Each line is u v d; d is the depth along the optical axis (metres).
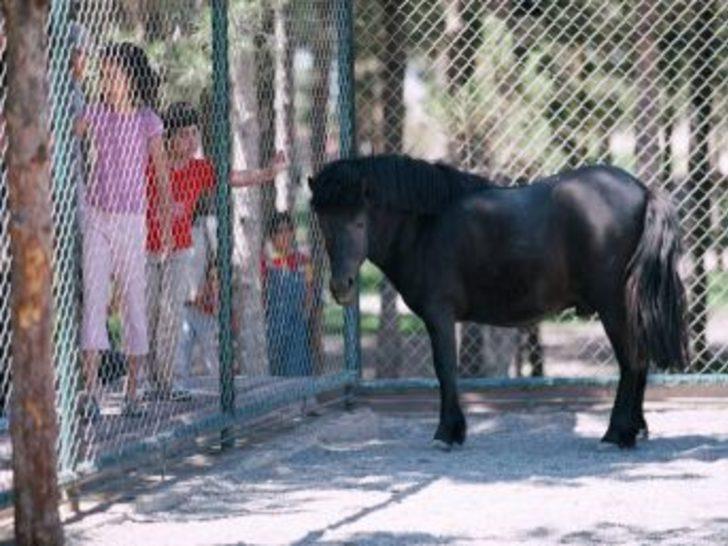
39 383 8.36
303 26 16.47
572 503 11.09
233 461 12.64
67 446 10.38
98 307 11.78
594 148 17.95
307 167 17.98
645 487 11.68
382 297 19.00
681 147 19.02
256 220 16.05
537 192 13.47
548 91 17.80
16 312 8.30
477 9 17.97
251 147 16.17
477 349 19.03
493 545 9.75
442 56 17.62
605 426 14.83
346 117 15.83
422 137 18.28
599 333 23.83
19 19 8.12
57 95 10.38
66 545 9.65
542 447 13.72
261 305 16.06
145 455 11.45
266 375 15.63
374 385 15.75
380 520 10.56
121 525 10.40
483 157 17.78
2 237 10.60
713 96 17.73
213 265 14.38
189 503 11.20
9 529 9.70
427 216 13.45
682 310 13.09
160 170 12.77
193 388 14.02
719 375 15.33
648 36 17.56
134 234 12.12
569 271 13.38
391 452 13.54
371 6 17.97
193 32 15.12
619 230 13.17
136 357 12.39
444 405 13.59
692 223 17.98
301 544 9.81
